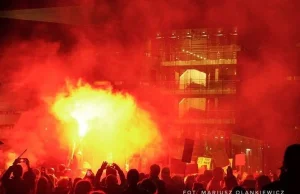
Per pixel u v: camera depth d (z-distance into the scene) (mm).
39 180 9352
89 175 10414
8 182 9469
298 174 5422
